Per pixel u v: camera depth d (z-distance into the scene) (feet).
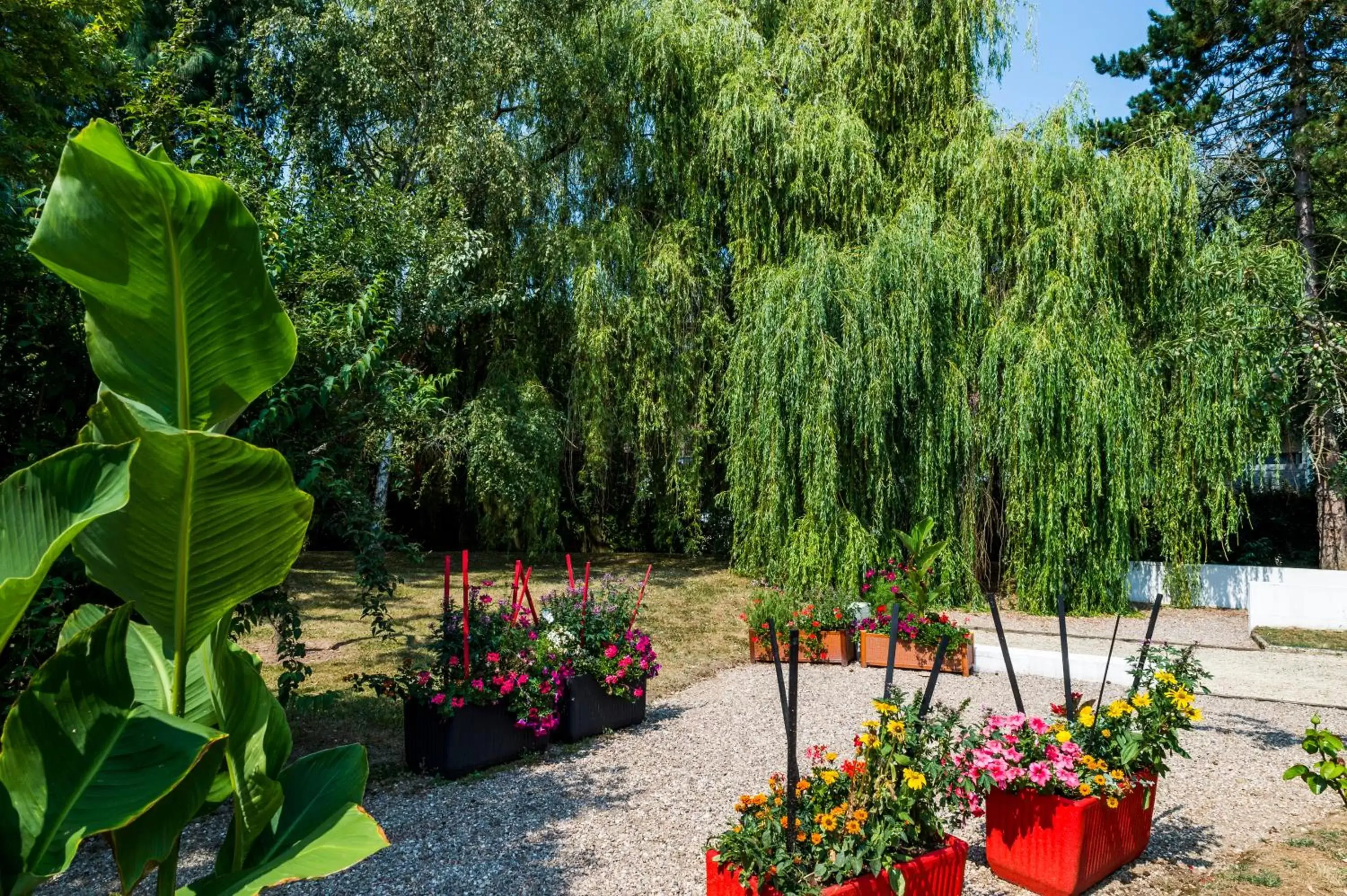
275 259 18.67
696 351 47.19
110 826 6.02
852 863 10.03
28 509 5.78
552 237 47.11
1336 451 45.37
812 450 38.14
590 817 15.94
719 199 48.44
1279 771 18.63
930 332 37.47
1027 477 37.55
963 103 43.75
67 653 6.54
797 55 44.62
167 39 55.47
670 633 34.63
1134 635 35.24
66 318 15.84
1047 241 37.58
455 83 46.68
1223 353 37.11
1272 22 55.93
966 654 28.55
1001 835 12.80
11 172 28.30
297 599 38.14
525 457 45.70
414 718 18.67
